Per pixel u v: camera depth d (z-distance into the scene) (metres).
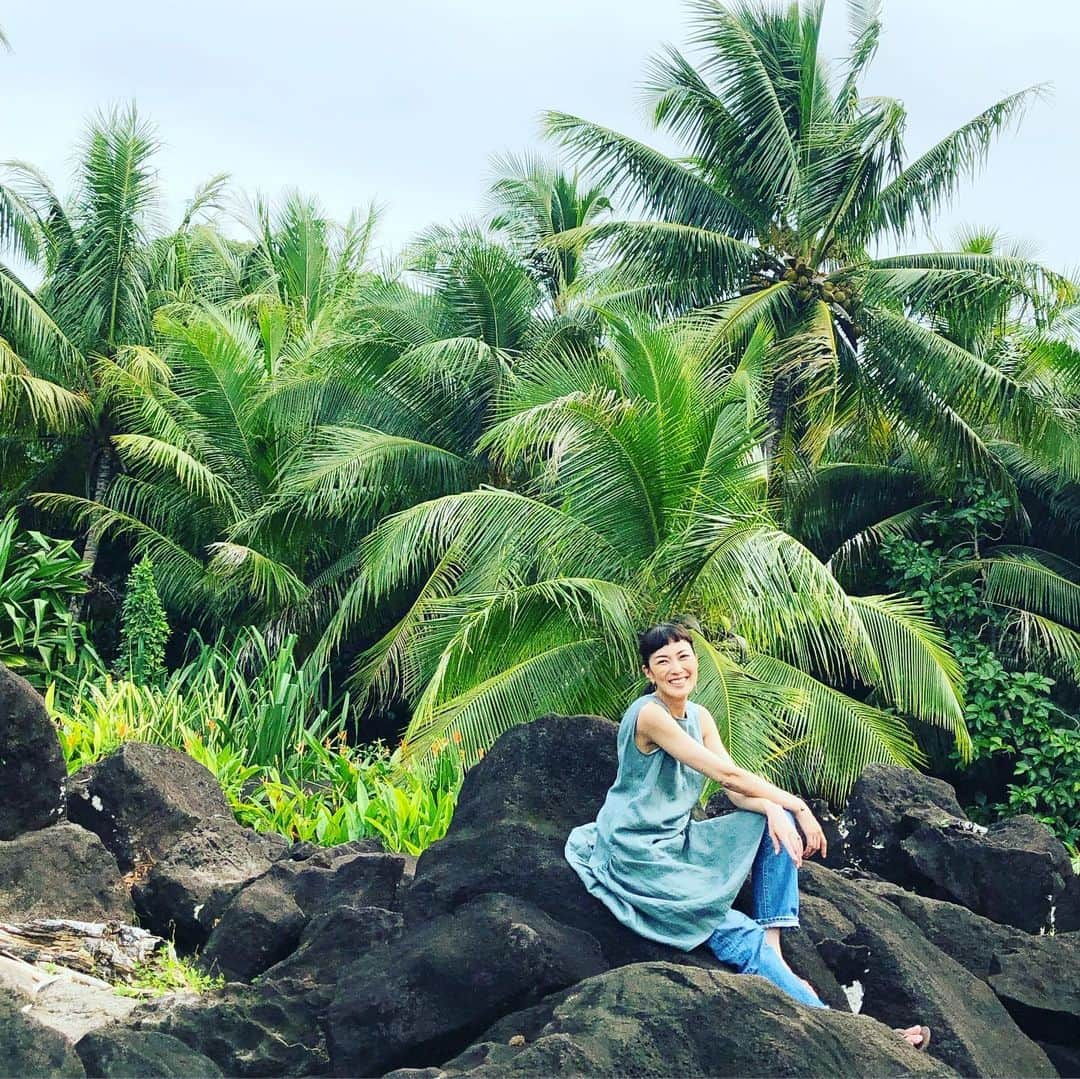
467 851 5.38
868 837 6.94
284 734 10.86
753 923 4.95
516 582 13.35
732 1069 4.16
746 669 13.26
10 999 4.29
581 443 12.76
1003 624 17.80
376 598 16.28
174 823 6.89
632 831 5.02
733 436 12.77
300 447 18.66
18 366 20.42
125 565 22.17
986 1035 5.18
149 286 22.83
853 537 19.14
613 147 19.39
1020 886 6.40
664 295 19.48
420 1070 4.30
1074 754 16.72
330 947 5.34
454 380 18.28
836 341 18.89
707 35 19.25
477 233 19.48
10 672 6.56
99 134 21.84
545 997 4.84
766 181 19.14
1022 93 18.06
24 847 6.22
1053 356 17.38
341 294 23.64
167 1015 4.83
